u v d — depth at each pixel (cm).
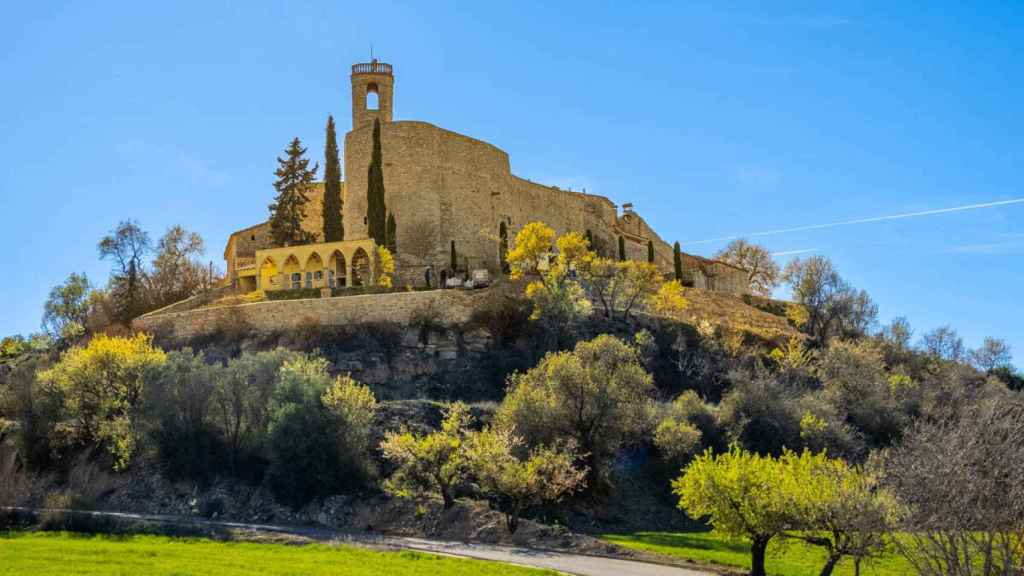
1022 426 3538
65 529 4347
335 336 6869
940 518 2962
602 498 5241
